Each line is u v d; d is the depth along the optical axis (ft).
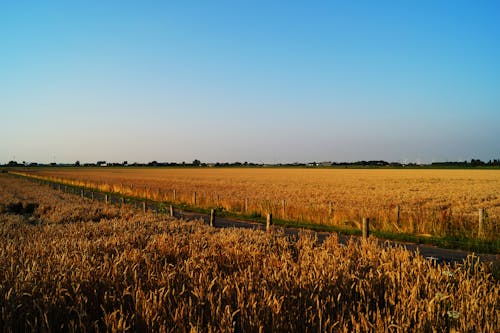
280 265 22.12
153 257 23.70
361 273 21.59
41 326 13.82
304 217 74.49
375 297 18.66
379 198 125.18
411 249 47.85
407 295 18.67
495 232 52.85
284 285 18.07
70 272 18.31
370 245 29.81
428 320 15.90
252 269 21.50
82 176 349.61
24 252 23.70
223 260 23.84
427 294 19.21
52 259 21.40
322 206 95.86
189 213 91.76
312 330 15.24
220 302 15.75
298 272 20.68
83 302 15.56
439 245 50.49
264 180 262.67
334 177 302.45
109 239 30.37
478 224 56.54
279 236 35.76
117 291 17.20
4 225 48.49
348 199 121.49
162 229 42.22
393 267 23.54
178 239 29.99
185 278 19.02
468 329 15.43
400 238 54.65
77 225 43.96
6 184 219.41
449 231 55.88
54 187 199.62
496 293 19.19
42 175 381.81
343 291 18.52
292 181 245.86
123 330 13.39
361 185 200.64
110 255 24.90
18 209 91.91
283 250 27.76
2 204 94.38
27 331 14.25
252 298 15.97
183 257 25.50
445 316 17.01
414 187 184.14
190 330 14.10
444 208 100.68
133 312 15.75
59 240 29.99
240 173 415.23
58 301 15.46
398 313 16.55
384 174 355.56
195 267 20.89
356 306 17.78
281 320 15.16
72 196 125.49
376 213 70.18
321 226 67.10
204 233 38.75
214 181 252.83
